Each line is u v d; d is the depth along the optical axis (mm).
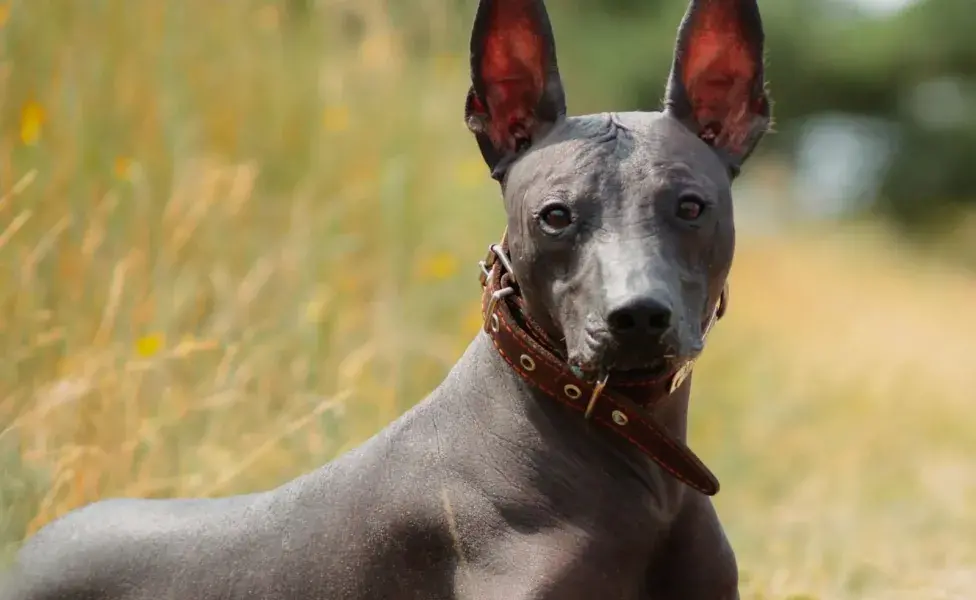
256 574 5895
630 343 5090
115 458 8422
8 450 7930
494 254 5867
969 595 9227
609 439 5594
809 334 19094
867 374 16750
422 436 5871
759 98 5957
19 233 9617
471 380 5875
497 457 5652
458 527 5598
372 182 12352
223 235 11094
